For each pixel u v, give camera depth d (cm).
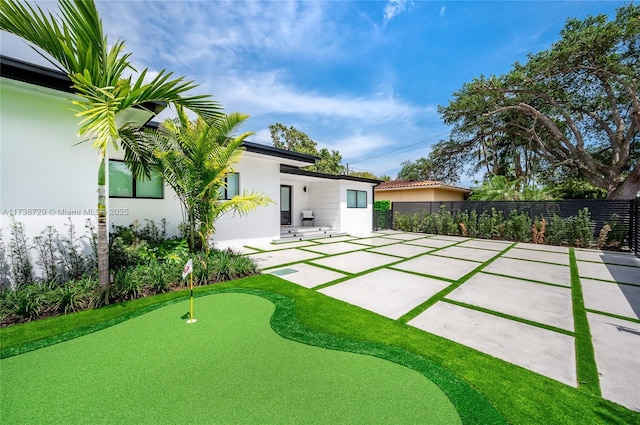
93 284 426
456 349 297
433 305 434
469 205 1455
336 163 2888
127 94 363
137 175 625
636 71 1258
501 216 1301
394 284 550
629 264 751
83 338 304
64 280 468
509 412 203
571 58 1345
